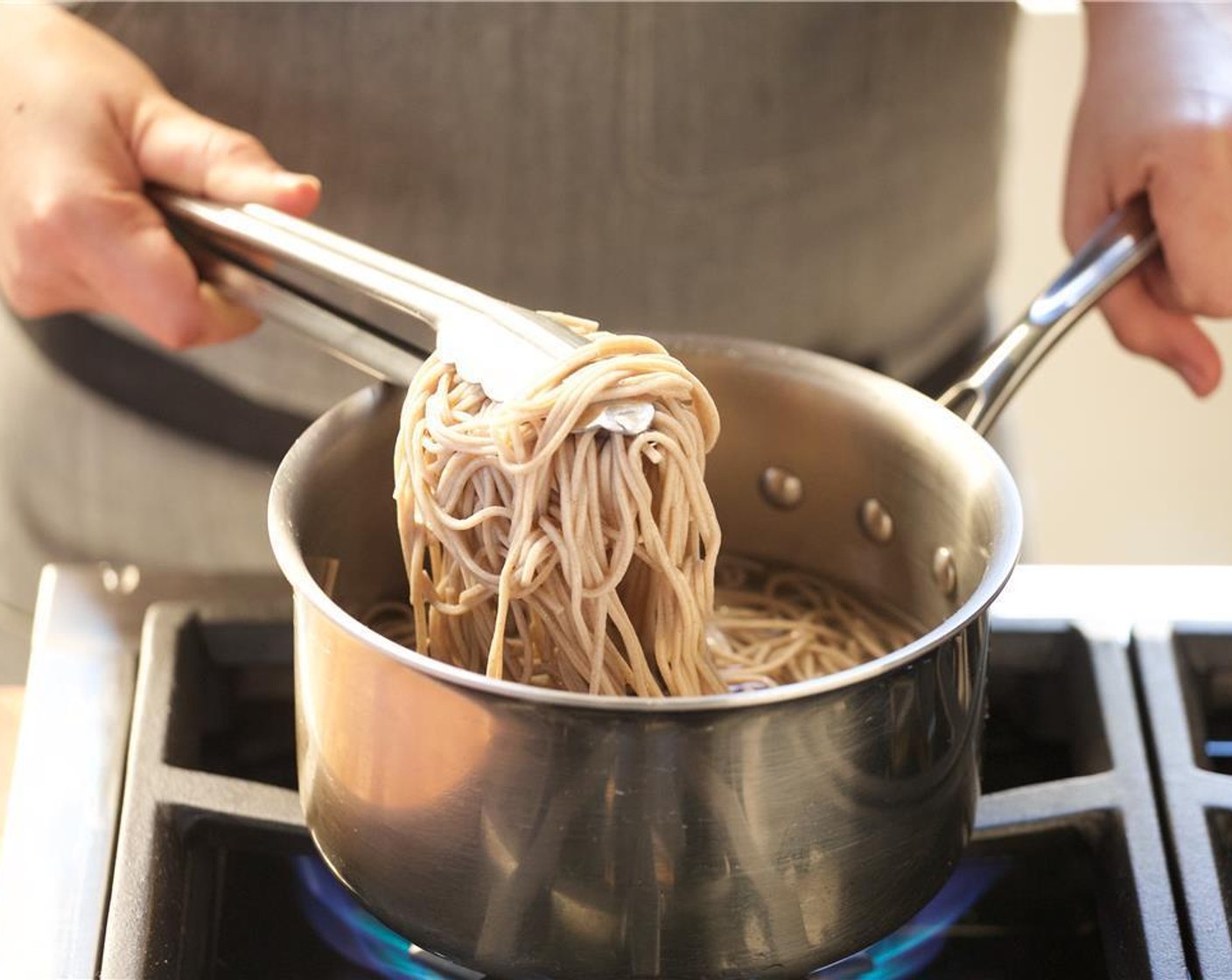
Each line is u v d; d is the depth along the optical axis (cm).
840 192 138
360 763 73
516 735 67
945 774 75
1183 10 120
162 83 129
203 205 107
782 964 74
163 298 109
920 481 91
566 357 79
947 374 153
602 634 82
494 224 134
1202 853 86
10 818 89
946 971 88
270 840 90
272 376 135
